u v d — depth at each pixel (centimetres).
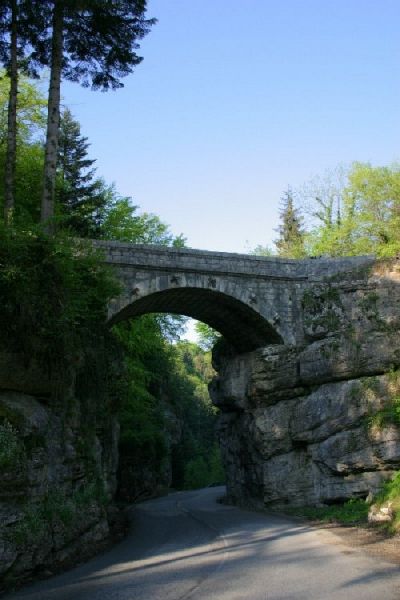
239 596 890
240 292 2542
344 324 2541
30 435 1352
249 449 2725
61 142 3822
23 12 2050
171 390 5569
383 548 1271
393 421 2283
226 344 3103
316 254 3934
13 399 1409
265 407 2617
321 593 882
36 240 1559
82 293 1816
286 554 1275
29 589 1075
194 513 2506
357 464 2311
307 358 2542
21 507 1222
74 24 2169
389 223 3481
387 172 3591
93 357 1973
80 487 1686
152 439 4153
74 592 1010
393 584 912
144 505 3191
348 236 3672
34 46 2186
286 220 5906
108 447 2314
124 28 2170
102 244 2330
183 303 2705
